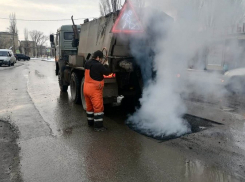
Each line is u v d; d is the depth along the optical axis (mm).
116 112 6223
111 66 5316
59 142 4184
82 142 4180
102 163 3396
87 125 5145
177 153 3689
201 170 3174
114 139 4305
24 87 10523
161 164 3348
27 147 3961
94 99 4715
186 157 3553
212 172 3121
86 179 2984
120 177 3023
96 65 4625
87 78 4762
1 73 17266
